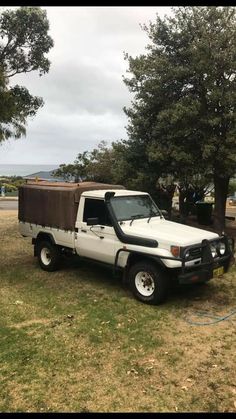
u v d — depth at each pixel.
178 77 11.12
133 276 6.33
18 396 3.68
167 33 11.53
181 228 6.76
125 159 12.95
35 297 6.52
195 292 6.77
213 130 10.98
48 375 4.05
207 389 3.79
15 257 9.55
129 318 5.57
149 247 6.08
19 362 4.32
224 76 10.95
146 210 7.32
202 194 16.84
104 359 4.38
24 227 8.71
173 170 12.17
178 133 10.88
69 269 8.29
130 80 12.22
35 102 14.42
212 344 4.76
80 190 7.41
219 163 11.19
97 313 5.76
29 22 14.41
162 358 4.41
